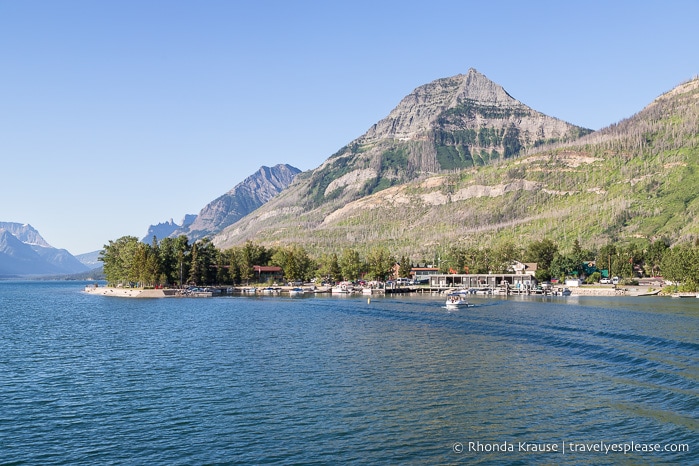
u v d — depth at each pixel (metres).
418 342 90.94
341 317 140.00
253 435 45.09
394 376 64.69
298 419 48.88
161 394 57.31
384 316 142.25
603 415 48.72
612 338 89.75
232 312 160.25
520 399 54.16
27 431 46.44
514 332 102.69
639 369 65.12
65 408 52.66
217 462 40.06
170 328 116.62
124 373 67.69
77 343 94.00
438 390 57.97
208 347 87.50
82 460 40.56
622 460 39.72
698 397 52.47
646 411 49.28
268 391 58.12
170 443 43.56
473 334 100.69
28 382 63.25
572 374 64.12
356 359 75.56
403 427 46.72
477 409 51.22
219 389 59.12
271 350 83.81
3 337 102.75
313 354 79.88
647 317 127.62
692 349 77.19
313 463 39.81
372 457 40.78
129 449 42.44
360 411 50.97
